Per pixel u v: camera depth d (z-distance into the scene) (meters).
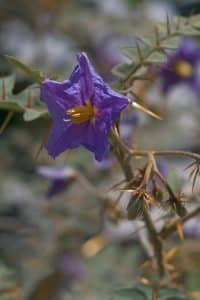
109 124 0.30
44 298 0.53
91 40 0.76
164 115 0.67
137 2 0.79
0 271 0.47
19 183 0.65
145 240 0.41
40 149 0.32
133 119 0.46
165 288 0.36
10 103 0.33
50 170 0.47
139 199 0.30
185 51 0.60
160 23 0.36
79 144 0.31
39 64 0.73
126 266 0.54
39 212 0.60
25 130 0.67
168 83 0.61
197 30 0.35
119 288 0.35
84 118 0.30
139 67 0.34
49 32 0.76
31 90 0.33
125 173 0.32
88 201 0.58
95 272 0.54
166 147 0.67
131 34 0.76
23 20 0.76
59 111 0.31
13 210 0.63
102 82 0.30
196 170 0.31
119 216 0.43
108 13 0.79
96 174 0.58
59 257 0.55
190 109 0.69
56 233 0.57
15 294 0.46
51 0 0.76
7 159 0.66
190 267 0.48
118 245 0.55
